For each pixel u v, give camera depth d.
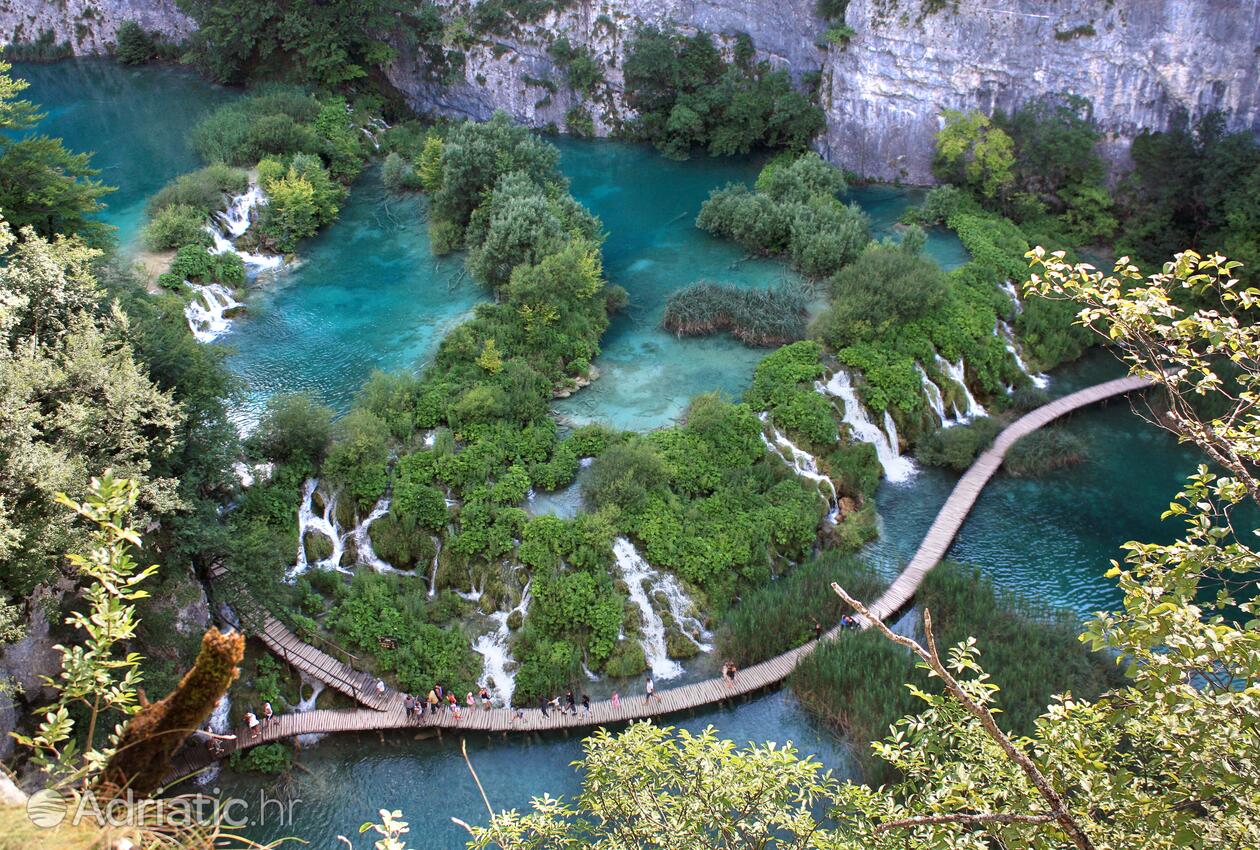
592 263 55.88
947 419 53.31
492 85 84.06
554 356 52.53
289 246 64.44
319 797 35.44
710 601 42.31
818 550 45.50
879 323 53.16
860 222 62.88
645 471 44.84
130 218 64.19
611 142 83.56
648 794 20.17
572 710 38.34
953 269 60.38
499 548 42.00
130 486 14.58
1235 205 59.22
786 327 55.03
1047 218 67.00
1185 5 61.12
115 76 89.75
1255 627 16.05
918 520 47.31
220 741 36.16
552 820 20.75
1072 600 42.78
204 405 38.59
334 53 78.50
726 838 19.12
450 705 38.22
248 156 69.44
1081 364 57.75
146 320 38.84
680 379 53.00
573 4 81.25
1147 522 46.81
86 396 31.97
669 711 38.44
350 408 49.72
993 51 67.25
